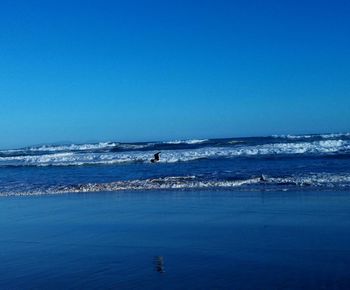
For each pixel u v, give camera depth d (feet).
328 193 49.24
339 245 27.94
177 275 23.21
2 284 23.18
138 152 149.48
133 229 36.50
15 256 29.27
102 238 33.65
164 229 35.83
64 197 58.70
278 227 34.24
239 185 58.85
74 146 228.43
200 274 23.22
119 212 45.24
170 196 53.93
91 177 83.56
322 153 107.86
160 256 27.45
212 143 181.98
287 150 116.47
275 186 56.18
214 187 58.80
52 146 246.06
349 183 55.01
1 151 239.09
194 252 28.02
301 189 52.85
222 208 43.98
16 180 85.81
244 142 177.58
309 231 32.27
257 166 85.20
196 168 88.28
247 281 21.71
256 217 38.65
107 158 127.03
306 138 182.70
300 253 26.50
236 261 25.46
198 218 39.73
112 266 25.61
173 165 99.96
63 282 22.97
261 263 24.80
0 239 35.01
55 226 39.52
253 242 29.91
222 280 22.02
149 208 46.60
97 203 52.06
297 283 21.07
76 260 27.40
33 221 42.68
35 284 22.91
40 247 31.63
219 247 29.01
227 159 106.83
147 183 65.41
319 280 21.34
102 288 21.65
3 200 58.95
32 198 59.47
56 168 111.45
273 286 20.81
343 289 19.92
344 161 87.92
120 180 74.08
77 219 42.52
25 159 147.95
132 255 28.02
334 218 36.50
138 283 22.16
